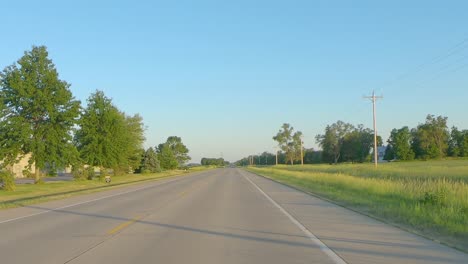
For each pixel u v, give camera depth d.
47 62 49.06
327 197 27.17
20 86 46.66
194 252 10.52
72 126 50.38
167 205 23.06
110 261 9.59
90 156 59.12
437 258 9.58
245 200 25.84
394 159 154.50
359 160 165.50
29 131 46.66
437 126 142.50
